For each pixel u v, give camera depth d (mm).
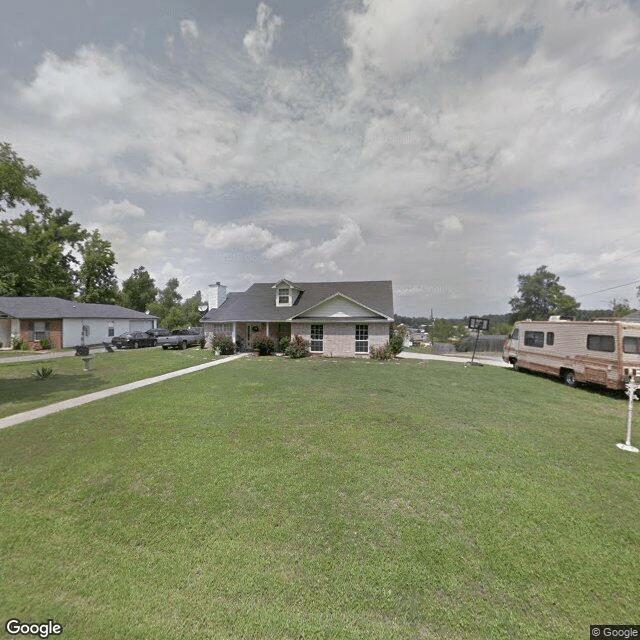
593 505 3859
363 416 6992
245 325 23312
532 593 2672
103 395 9180
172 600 2600
